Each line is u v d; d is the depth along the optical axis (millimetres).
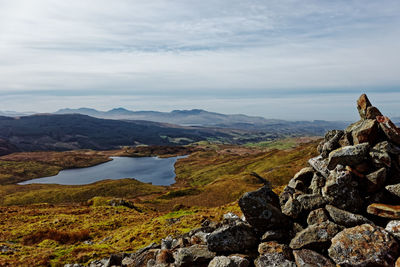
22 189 175125
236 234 10734
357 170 9922
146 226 38062
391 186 9117
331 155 10586
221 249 10766
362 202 9391
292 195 11945
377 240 7980
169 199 119062
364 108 11562
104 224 45750
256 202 10602
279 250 9359
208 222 26094
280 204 11836
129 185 167625
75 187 168375
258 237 10703
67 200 137250
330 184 9828
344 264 7914
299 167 159750
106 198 87062
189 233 16922
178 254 11859
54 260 22375
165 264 12742
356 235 8312
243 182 134125
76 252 24297
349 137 11406
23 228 40969
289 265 8758
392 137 9914
